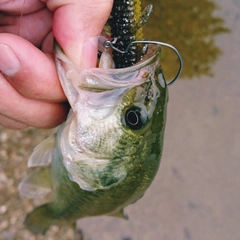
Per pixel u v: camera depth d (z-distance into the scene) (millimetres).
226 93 281
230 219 250
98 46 122
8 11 146
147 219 252
